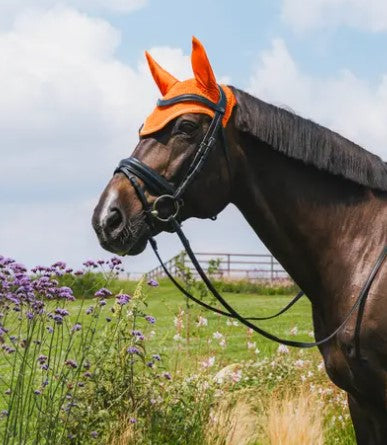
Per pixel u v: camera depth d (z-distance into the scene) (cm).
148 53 382
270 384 737
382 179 377
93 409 518
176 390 577
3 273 448
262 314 1677
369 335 353
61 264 459
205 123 360
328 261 374
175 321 709
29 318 452
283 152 367
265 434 605
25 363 455
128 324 550
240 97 372
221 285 2581
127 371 543
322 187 376
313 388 693
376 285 357
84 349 480
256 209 374
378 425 371
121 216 349
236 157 367
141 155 358
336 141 375
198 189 360
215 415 589
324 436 615
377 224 374
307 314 1686
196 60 361
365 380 358
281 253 380
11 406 451
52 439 466
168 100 363
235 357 980
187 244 365
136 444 513
